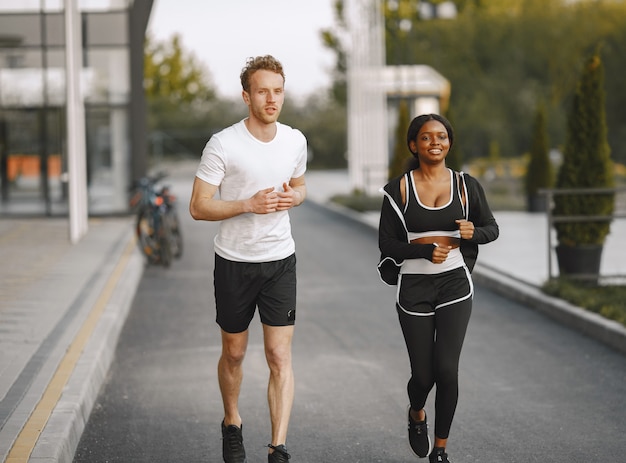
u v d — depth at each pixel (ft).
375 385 23.43
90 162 72.18
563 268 37.35
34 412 18.51
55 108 71.15
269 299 16.46
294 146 16.24
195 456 18.04
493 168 123.44
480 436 19.07
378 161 104.06
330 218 80.23
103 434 19.44
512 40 180.65
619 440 18.69
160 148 193.47
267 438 19.17
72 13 53.93
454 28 180.55
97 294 34.35
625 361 25.86
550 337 29.27
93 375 22.27
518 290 36.40
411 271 16.40
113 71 71.92
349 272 45.68
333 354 27.14
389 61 177.06
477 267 43.37
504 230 61.57
